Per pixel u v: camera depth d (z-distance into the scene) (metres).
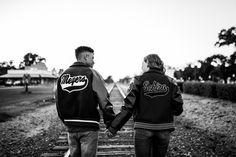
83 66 3.33
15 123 11.41
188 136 8.35
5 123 11.43
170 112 3.41
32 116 13.40
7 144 7.68
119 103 18.17
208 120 11.48
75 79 3.23
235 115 12.05
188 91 28.64
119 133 8.49
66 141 7.50
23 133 9.42
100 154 6.03
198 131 9.20
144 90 3.37
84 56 3.39
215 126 10.12
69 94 3.21
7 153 6.68
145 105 3.33
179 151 6.60
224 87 18.91
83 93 3.17
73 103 3.19
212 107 15.16
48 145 7.35
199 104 17.06
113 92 33.06
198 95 25.20
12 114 13.85
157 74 3.47
